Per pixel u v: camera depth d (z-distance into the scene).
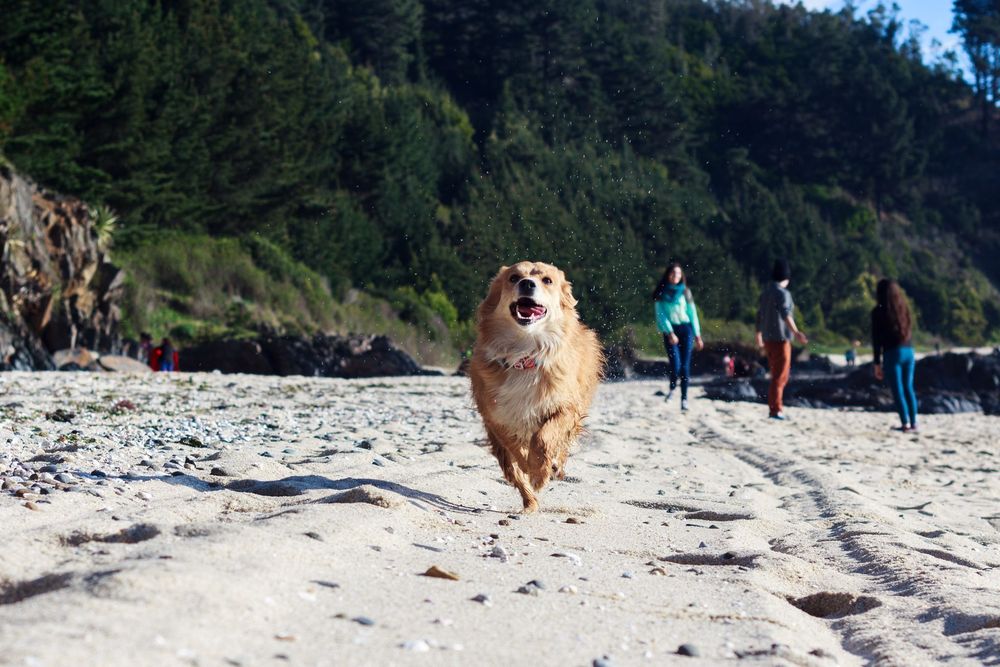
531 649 2.44
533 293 5.12
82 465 5.23
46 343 23.30
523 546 3.99
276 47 49.72
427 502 4.79
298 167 43.22
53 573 2.68
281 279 38.91
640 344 54.06
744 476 7.34
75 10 36.75
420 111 72.38
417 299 46.81
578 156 75.50
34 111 30.52
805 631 3.03
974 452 10.03
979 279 105.81
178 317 32.56
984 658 2.68
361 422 9.29
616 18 116.31
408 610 2.69
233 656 2.12
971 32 134.25
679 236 70.19
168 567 2.64
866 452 9.61
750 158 109.81
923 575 3.74
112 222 31.14
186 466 5.47
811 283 86.00
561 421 5.25
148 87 36.00
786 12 139.25
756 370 29.97
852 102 113.12
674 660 2.48
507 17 89.31
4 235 21.95
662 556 4.11
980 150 126.06
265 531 3.34
